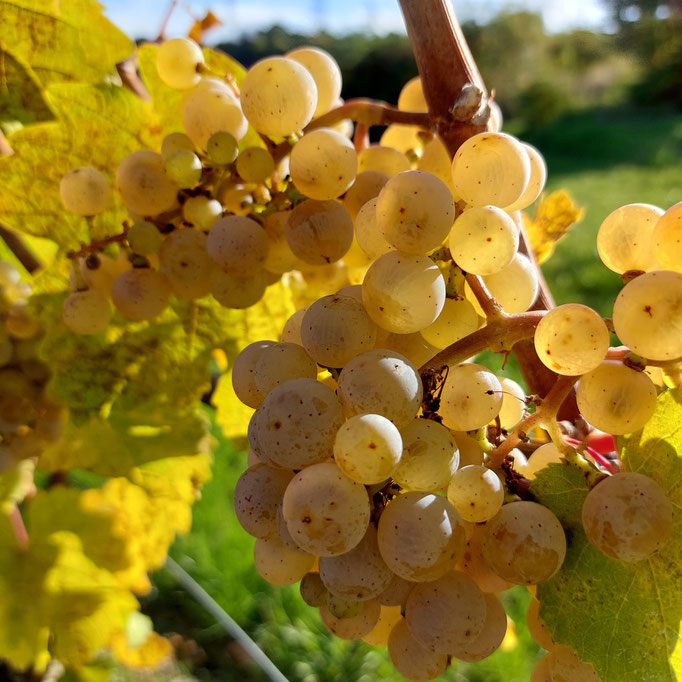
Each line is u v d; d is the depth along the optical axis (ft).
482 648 0.42
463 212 0.43
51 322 0.65
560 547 0.39
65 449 0.74
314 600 0.43
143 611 1.79
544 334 0.39
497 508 0.40
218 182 0.56
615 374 0.40
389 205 0.39
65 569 0.81
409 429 0.39
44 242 0.73
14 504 0.83
